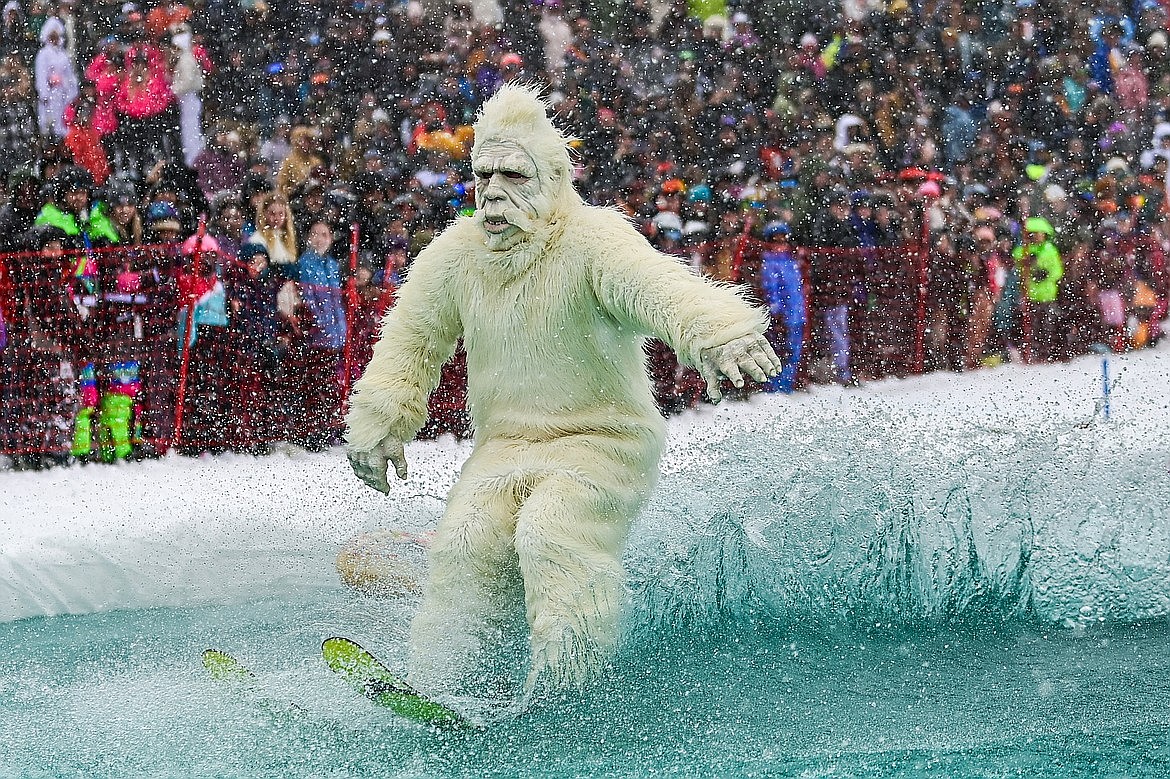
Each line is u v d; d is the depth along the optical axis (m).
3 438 33.91
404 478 18.06
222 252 36.56
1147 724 15.12
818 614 19.41
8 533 25.39
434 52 42.47
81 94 39.22
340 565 18.53
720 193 42.75
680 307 15.90
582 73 43.62
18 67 39.16
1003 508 20.92
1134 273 44.72
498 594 16.48
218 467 32.56
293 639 18.81
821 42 45.00
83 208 36.59
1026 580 19.98
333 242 37.84
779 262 41.03
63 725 15.74
